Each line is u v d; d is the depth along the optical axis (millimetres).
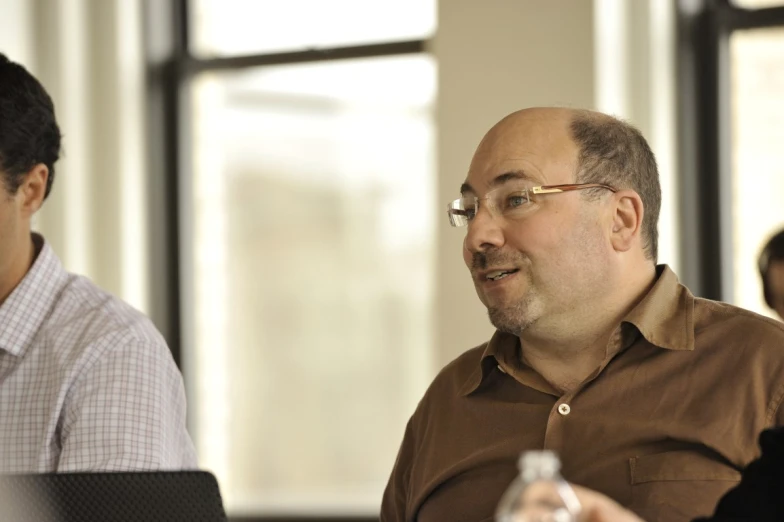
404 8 7938
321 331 8109
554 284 3303
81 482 2096
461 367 3701
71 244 8391
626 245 3395
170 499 2133
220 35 8539
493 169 3389
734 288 6824
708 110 6855
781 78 6742
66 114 8406
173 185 8609
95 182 8539
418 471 3596
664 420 3193
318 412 8117
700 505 3066
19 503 2059
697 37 6891
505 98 6961
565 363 3428
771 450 2650
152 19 8633
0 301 3338
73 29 8453
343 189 8086
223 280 8445
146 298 8578
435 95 7219
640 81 6809
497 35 6988
